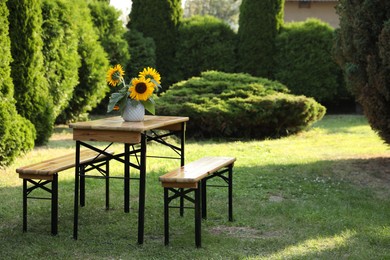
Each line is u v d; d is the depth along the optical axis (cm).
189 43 1777
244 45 1755
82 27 1354
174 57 1802
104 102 1730
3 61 830
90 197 688
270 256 473
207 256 475
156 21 1780
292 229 559
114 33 1647
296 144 1170
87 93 1394
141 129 502
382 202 675
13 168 855
